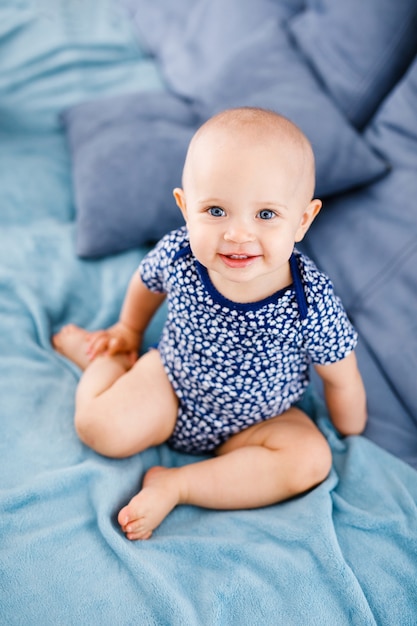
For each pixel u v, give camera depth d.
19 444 0.96
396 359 1.07
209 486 0.92
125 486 0.92
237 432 1.02
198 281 0.88
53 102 1.74
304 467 0.92
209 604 0.77
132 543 0.85
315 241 1.29
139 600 0.77
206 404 0.98
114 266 1.32
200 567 0.83
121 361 1.09
